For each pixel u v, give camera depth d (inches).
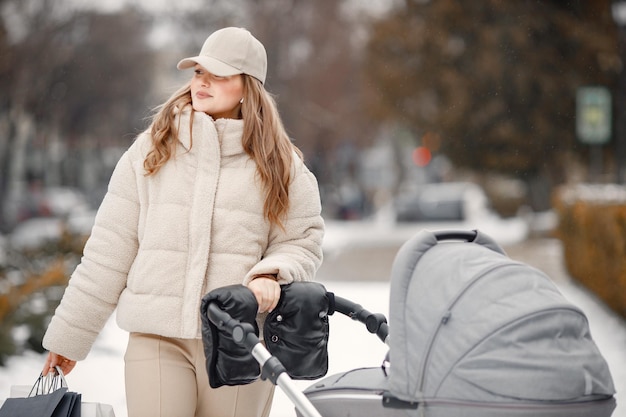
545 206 1552.7
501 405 147.8
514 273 154.8
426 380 154.0
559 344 149.9
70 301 183.6
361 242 1401.3
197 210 180.1
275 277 178.5
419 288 158.9
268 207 183.6
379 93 1665.8
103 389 367.2
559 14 1473.9
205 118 184.2
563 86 1470.2
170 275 178.7
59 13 1809.8
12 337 427.2
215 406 184.2
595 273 653.9
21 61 1761.8
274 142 188.4
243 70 188.1
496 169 1525.6
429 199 1862.7
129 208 185.2
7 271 612.4
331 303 183.0
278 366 155.1
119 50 2090.3
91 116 2370.8
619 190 798.5
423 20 1615.4
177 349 181.0
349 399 165.6
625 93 1283.2
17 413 175.9
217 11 2186.3
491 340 148.5
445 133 1537.9
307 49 2416.3
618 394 347.3
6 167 1838.1
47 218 1841.8
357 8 2428.6
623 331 511.5
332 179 2694.4
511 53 1486.2
